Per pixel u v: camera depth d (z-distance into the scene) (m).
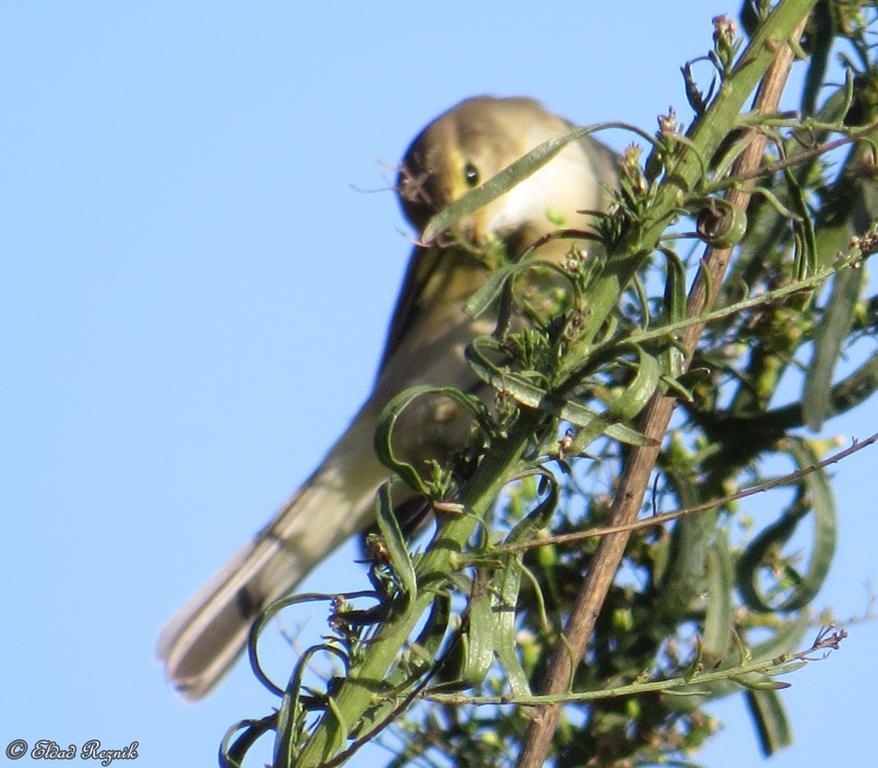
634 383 3.58
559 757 4.95
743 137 4.02
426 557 3.72
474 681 3.62
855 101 5.46
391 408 3.65
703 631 4.90
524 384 3.66
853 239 4.05
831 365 4.92
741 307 3.85
